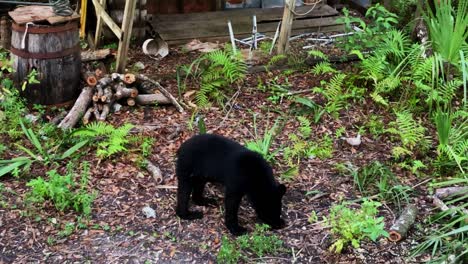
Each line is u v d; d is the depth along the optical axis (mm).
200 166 4254
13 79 5836
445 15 5891
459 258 3998
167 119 5762
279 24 7324
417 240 4289
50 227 4355
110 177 4898
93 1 6770
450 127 5254
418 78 6074
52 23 5531
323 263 4094
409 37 6914
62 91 5766
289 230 4387
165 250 4172
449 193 4723
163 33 7477
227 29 7684
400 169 5125
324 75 6574
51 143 5238
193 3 8242
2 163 4906
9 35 6754
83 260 4059
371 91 6316
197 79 6414
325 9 8266
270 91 6266
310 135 5586
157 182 4863
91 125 5434
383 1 7926
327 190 4836
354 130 5695
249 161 4152
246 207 4641
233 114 5879
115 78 5832
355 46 6828
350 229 4207
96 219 4445
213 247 4207
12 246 4176
